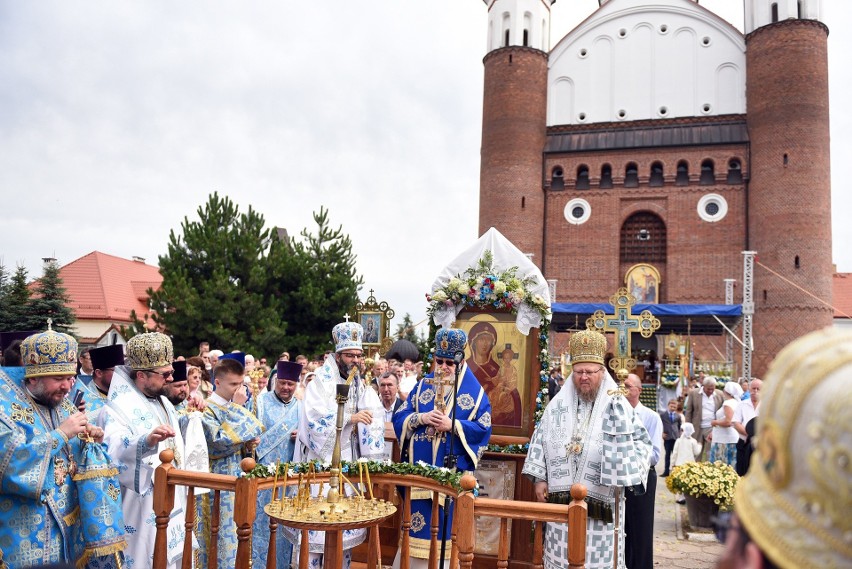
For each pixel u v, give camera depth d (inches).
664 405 827.4
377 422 238.1
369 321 486.9
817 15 1145.4
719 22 1256.2
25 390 160.1
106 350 223.3
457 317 273.4
